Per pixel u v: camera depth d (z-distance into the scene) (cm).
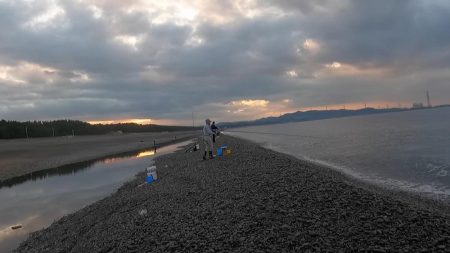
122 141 9369
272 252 852
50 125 14638
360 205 1098
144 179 2508
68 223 1570
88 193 2330
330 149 4359
